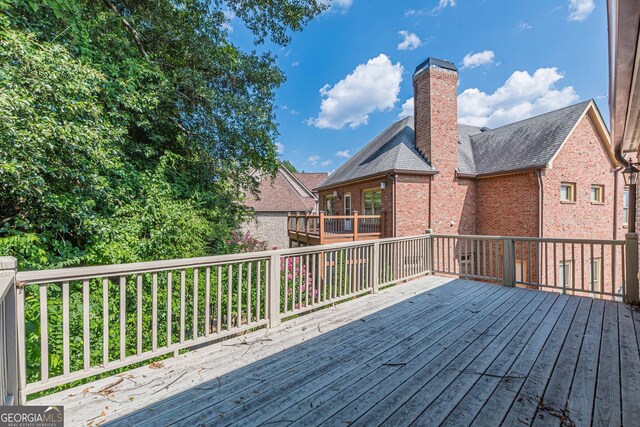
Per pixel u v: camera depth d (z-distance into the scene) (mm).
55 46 3604
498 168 10602
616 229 10977
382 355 2627
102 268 2275
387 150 12312
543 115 11414
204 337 2863
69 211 4094
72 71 3682
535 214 9406
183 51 6621
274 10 7371
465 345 2803
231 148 7141
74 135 3664
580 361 2453
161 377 2312
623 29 2031
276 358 2609
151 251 4977
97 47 4945
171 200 5699
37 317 3393
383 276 5090
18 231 3793
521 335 3021
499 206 10578
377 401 1956
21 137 3176
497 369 2346
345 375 2297
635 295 3959
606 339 2889
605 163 10805
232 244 7695
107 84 4629
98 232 4410
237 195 8383
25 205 3896
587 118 10391
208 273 2932
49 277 2025
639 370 2299
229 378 2283
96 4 5492
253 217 9266
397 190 10289
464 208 11203
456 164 11086
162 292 4645
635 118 3895
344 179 13609
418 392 2051
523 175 9781
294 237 12891
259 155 7375
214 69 6965
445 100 11008
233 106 6570
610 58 2727
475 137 13484
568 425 1692
